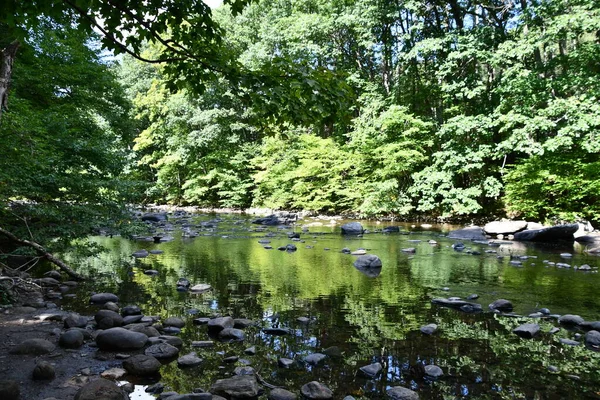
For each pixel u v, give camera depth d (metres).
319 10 23.34
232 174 27.89
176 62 3.09
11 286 5.38
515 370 3.28
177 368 3.34
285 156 24.45
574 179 12.81
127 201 8.52
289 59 2.99
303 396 2.87
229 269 7.60
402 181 19.22
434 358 3.52
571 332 4.18
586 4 12.80
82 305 5.21
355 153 20.20
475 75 17.06
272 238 12.48
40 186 6.61
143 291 5.95
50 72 9.23
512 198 14.97
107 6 2.74
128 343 3.72
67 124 8.14
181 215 22.36
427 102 20.36
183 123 28.12
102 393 2.63
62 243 7.02
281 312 4.89
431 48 16.19
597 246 9.88
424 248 10.30
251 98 2.93
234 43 26.61
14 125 5.42
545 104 14.74
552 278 6.71
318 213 22.62
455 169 16.23
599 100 12.91
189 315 4.80
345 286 6.24
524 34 15.26
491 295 5.67
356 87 21.70
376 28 20.53
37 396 2.80
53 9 2.67
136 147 29.64
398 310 4.98
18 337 3.98
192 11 2.87
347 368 3.33
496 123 14.38
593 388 2.97
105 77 11.74
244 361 3.47
